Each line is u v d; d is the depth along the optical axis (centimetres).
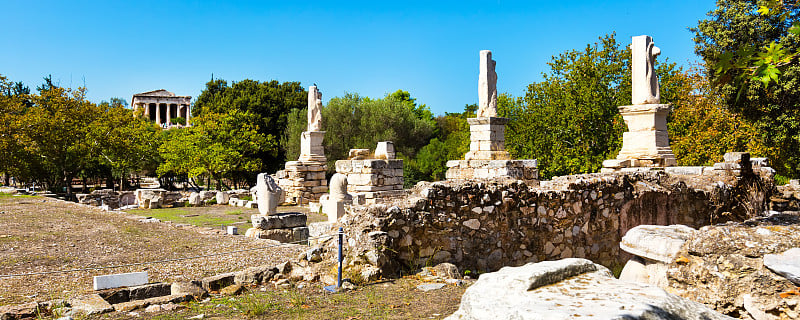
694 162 2642
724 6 2691
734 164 1365
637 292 345
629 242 588
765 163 1576
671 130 2948
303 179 2783
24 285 781
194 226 1475
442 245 857
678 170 1451
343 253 804
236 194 3056
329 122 4881
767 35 2486
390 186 2331
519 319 313
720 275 510
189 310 647
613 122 2956
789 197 1445
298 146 4788
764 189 1427
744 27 2542
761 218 667
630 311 305
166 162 4066
